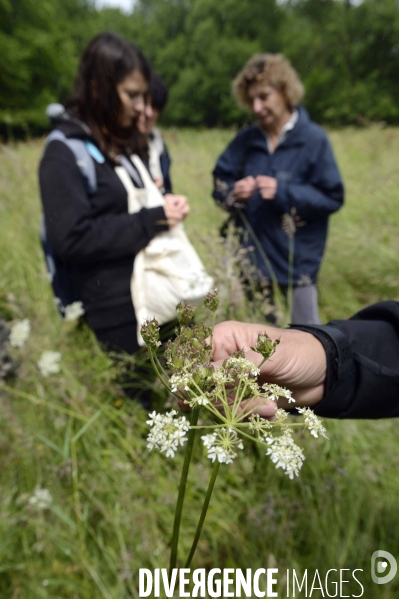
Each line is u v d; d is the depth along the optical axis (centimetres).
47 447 187
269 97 245
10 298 223
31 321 225
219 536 170
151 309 191
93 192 193
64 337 213
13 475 177
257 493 178
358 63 2373
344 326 96
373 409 94
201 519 57
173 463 188
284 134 253
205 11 2525
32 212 341
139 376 202
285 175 252
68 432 181
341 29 2339
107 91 185
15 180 371
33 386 205
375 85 2289
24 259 292
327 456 192
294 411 94
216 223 343
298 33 2512
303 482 178
